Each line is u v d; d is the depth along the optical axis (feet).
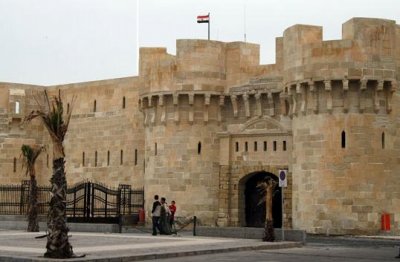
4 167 222.28
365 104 148.66
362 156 147.84
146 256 89.04
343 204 147.54
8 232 151.02
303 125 153.99
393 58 149.79
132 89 204.74
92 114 215.92
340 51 148.05
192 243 114.01
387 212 148.15
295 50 154.71
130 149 203.51
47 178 224.74
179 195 175.01
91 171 214.90
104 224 159.12
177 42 176.04
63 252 86.12
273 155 167.84
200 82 173.78
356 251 105.60
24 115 223.51
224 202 173.58
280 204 172.14
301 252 102.94
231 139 174.50
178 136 175.83
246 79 173.06
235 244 111.86
